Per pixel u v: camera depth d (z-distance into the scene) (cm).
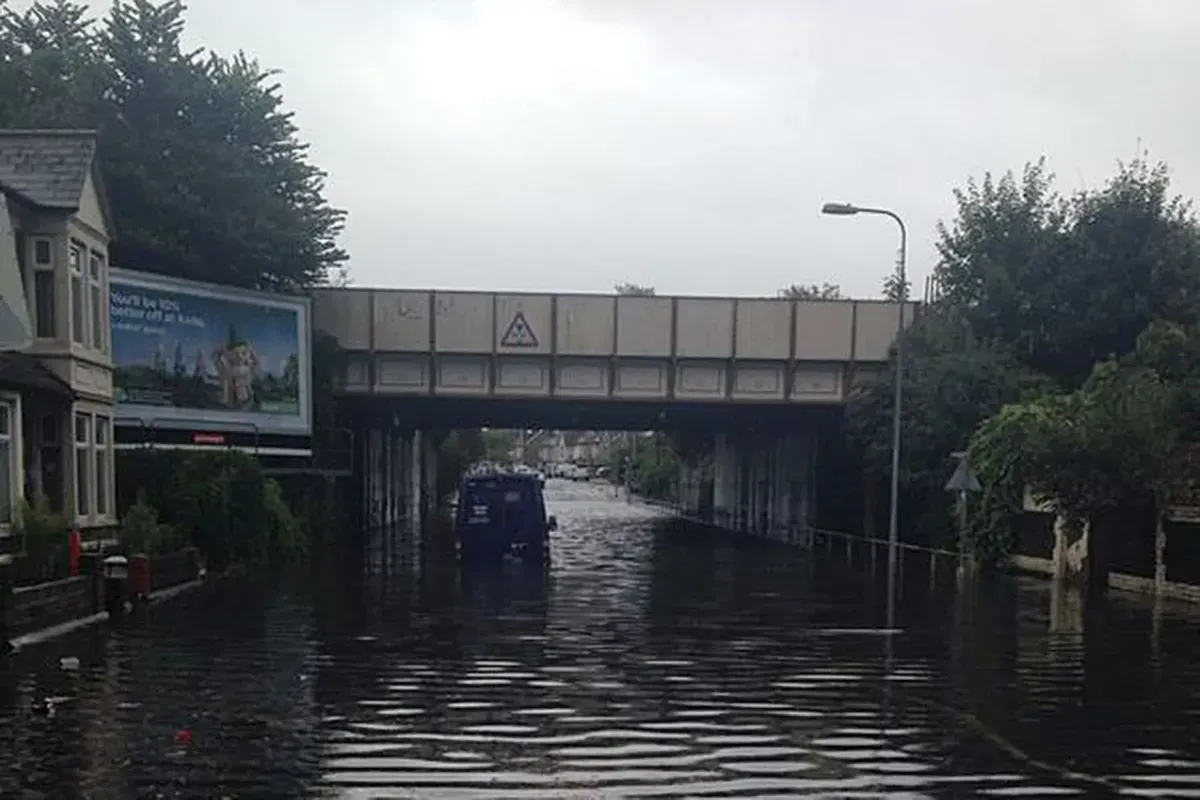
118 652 1593
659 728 1145
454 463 10125
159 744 1049
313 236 4178
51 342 2303
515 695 1309
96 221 2498
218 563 2872
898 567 3381
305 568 3125
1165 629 1942
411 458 7100
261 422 3578
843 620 2064
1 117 3403
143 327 3244
